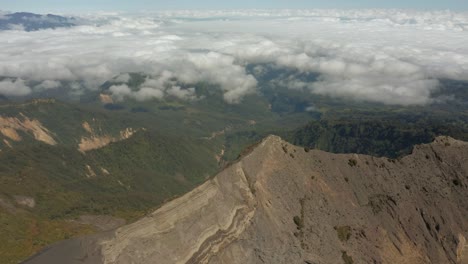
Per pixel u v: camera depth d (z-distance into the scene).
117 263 68.56
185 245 76.62
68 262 68.38
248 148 109.88
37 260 70.62
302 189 103.00
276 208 94.44
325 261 89.19
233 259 81.25
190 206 82.88
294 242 89.62
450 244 108.31
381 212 109.12
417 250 104.69
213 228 82.75
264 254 84.88
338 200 105.69
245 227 87.81
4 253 102.88
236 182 93.50
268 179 99.31
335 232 97.56
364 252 97.12
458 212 115.12
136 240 72.94
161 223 77.19
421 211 113.06
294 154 111.00
